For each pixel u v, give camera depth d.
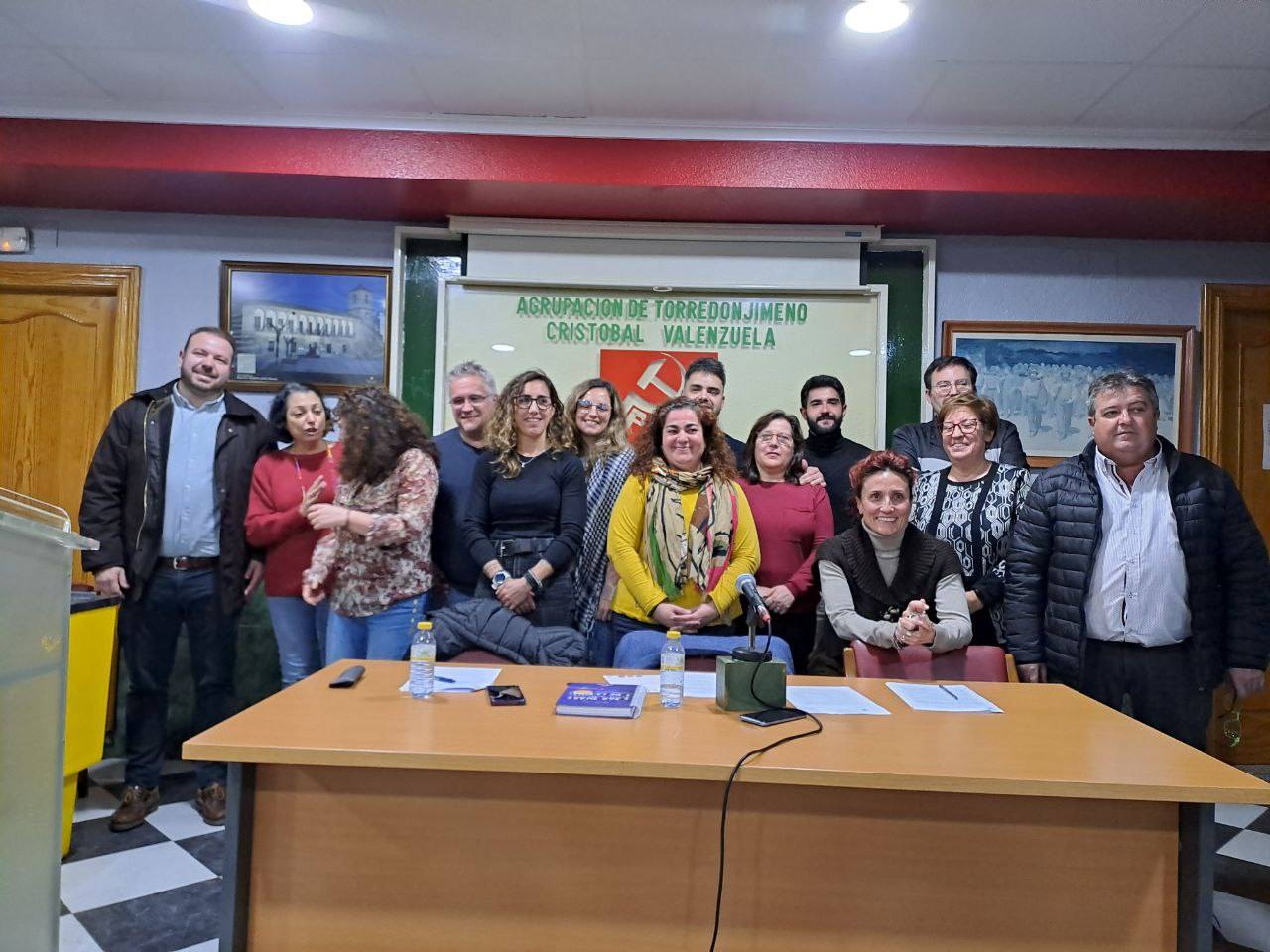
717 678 1.80
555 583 2.64
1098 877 1.43
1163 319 3.69
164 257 3.68
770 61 2.79
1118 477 2.46
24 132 3.20
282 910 1.48
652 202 3.43
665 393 3.69
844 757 1.46
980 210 3.41
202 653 2.98
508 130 3.24
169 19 2.62
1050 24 2.54
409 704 1.74
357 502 2.55
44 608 1.30
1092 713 1.81
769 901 1.45
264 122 3.23
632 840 1.46
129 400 2.97
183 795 3.12
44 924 1.32
